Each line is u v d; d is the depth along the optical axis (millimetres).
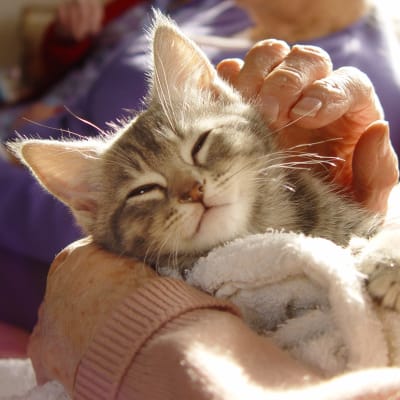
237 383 233
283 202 365
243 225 354
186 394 232
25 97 1104
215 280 293
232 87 406
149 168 368
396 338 264
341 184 386
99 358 268
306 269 272
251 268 286
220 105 393
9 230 614
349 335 257
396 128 553
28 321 609
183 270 342
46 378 344
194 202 348
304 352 265
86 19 1053
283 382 240
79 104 731
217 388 229
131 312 273
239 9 714
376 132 354
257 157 367
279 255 280
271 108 356
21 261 626
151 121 390
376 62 571
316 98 341
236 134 371
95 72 906
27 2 1367
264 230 358
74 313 300
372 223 357
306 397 225
